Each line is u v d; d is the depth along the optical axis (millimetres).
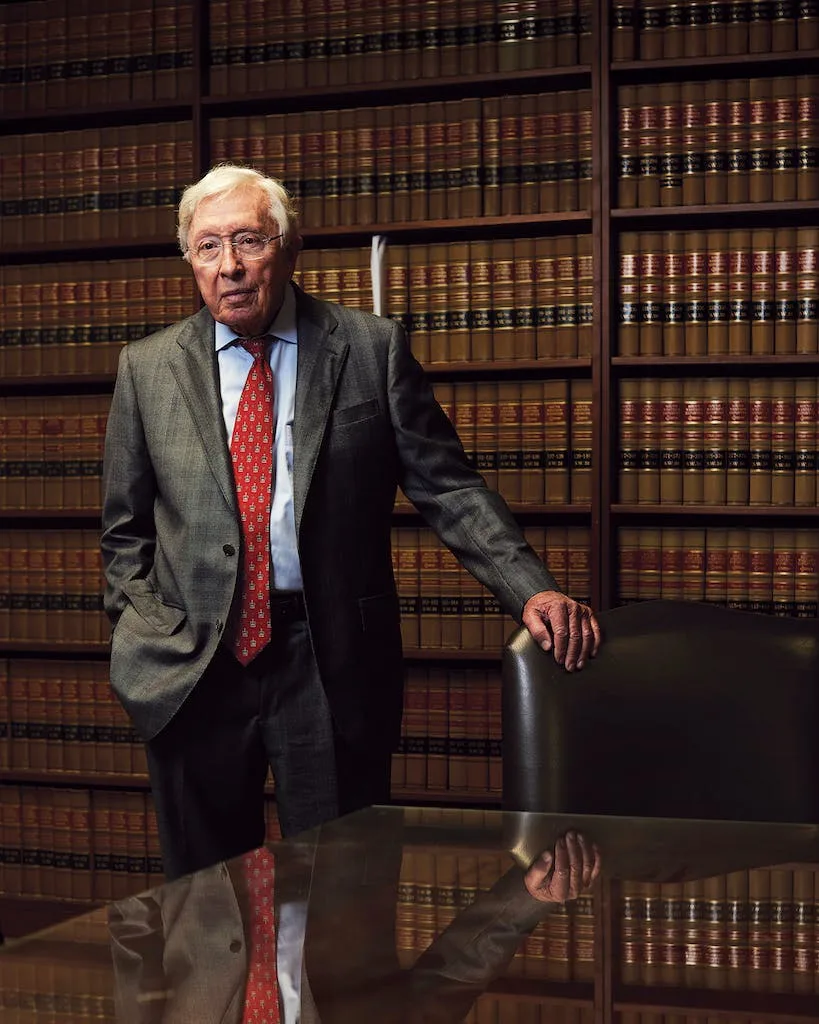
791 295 3514
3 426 4008
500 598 2326
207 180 2342
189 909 1035
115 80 3916
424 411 2477
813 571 3533
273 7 3793
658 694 1699
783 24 3492
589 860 1196
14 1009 794
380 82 3688
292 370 2404
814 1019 801
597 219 3561
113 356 3930
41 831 4039
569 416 3631
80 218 3957
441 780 3760
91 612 3955
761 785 1683
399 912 1023
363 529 2369
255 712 2320
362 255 3764
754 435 3539
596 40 3553
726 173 3541
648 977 876
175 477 2342
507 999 823
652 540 3619
